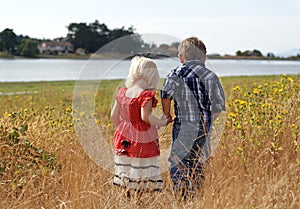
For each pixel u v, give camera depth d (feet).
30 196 15.02
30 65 206.18
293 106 22.11
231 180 15.62
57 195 15.65
